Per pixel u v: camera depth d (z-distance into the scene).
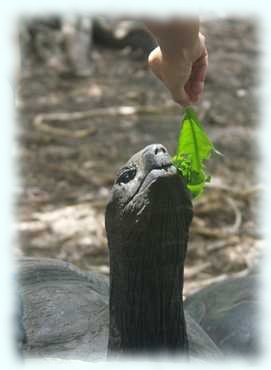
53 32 12.51
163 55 3.84
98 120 10.21
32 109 10.48
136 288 3.98
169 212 3.66
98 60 12.18
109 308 4.15
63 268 5.07
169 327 4.05
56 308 4.48
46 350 4.16
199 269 7.02
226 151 9.29
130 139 9.62
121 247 3.90
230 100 10.88
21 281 4.80
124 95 11.01
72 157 9.12
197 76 4.03
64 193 8.28
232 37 13.30
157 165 3.61
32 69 11.73
